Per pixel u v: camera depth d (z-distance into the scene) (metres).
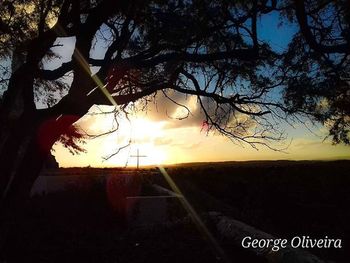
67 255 8.19
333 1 7.21
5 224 6.43
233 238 8.30
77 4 6.91
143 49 7.78
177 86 8.21
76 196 17.20
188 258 7.41
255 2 6.88
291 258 6.37
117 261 7.74
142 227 11.68
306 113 7.95
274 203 15.84
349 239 9.70
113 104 7.16
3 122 7.01
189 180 27.19
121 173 19.59
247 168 31.41
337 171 24.14
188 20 7.07
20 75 6.84
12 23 7.79
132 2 6.97
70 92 6.69
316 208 14.95
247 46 7.56
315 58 7.27
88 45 6.85
